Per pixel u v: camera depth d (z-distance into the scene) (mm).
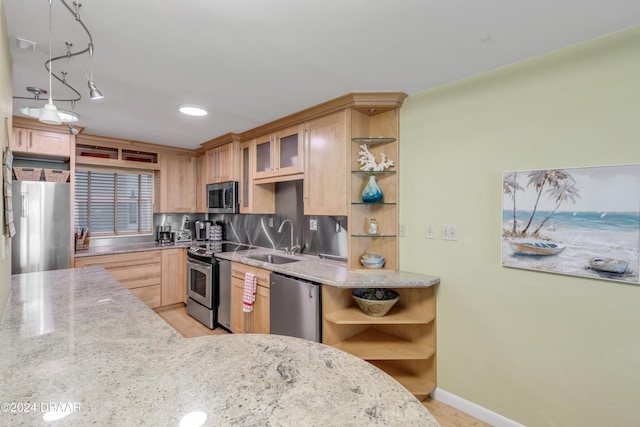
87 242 3631
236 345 1117
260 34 1512
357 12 1343
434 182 2199
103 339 1143
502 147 1877
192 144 4043
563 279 1658
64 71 1899
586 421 1586
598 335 1552
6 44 1419
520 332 1809
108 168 4000
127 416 708
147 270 3707
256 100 2410
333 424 702
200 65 1835
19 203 2814
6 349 1049
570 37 1543
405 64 1833
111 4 1279
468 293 2027
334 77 2012
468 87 2020
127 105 2512
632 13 1344
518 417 1813
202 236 4488
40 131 3006
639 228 1437
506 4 1285
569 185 1626
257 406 760
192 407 749
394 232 2412
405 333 2322
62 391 805
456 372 2084
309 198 2670
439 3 1282
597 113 1551
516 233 1806
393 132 2416
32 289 1833
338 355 1055
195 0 1261
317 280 2168
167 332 1218
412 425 709
